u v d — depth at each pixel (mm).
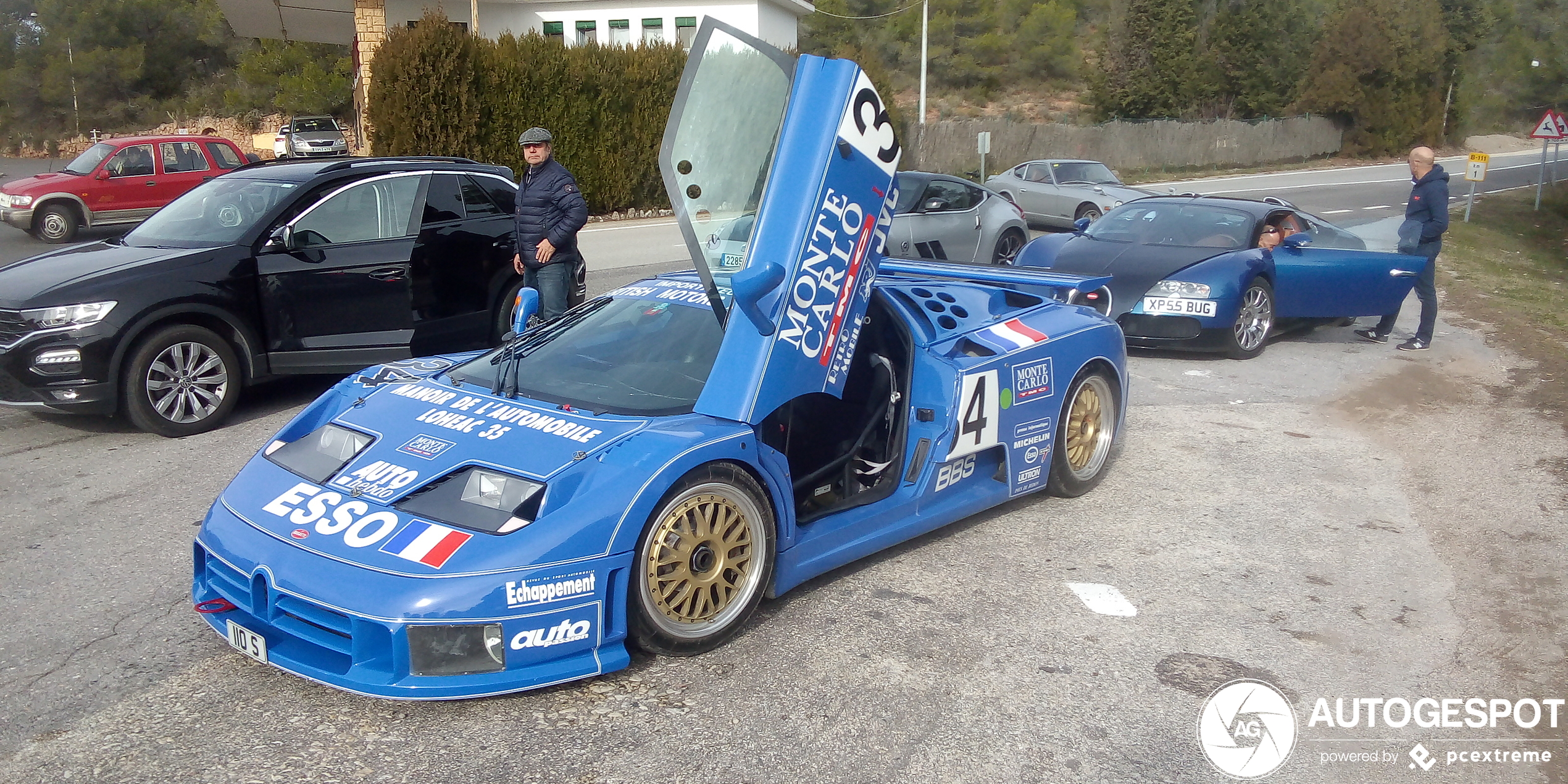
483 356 4438
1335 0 53281
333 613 2990
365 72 23891
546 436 3436
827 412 4500
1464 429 6633
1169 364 8555
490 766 2854
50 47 52531
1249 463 5895
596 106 23438
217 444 6043
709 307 4223
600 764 2875
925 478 4309
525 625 3018
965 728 3109
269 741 2975
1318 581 4285
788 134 3744
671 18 27766
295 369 6602
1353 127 50344
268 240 6477
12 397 5840
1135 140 41594
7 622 3762
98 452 5883
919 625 3797
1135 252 8891
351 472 3430
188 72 55062
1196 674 3482
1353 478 5652
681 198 3551
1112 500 5254
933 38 63531
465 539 3045
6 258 15203
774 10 29516
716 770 2857
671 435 3416
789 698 3252
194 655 3516
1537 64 66562
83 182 17078
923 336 4473
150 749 2932
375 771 2830
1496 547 4680
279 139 30203
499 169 7828
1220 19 50000
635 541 3191
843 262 3900
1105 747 3031
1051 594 4102
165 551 4457
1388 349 9266
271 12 25547
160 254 6234
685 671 3410
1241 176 39062
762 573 3619
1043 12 64500
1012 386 4648
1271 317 8820
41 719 3092
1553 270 18859
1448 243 19328
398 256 6906
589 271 13180
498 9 27453
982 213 12000
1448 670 3561
